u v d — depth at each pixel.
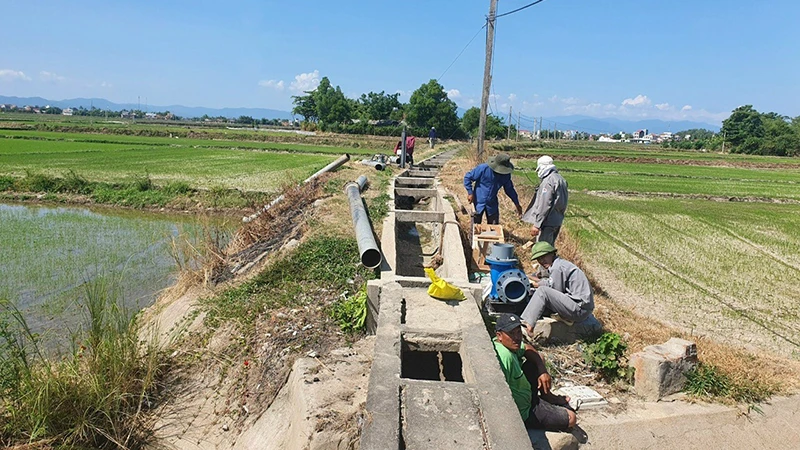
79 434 5.16
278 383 5.46
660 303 9.30
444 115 84.50
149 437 5.45
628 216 18.38
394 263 7.84
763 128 81.81
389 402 3.99
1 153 33.66
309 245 8.81
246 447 4.98
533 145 68.81
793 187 30.58
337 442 4.21
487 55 20.05
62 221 16.69
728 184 31.39
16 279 10.42
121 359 5.86
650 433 5.04
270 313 6.86
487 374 4.43
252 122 148.88
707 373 5.72
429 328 5.31
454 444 3.61
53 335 7.62
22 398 5.22
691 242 14.50
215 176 25.06
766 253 13.45
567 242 10.41
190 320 7.31
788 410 5.59
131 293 9.91
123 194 20.70
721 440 5.15
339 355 5.63
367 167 19.47
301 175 25.23
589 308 6.06
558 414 4.75
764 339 7.82
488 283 7.15
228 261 9.62
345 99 96.62
